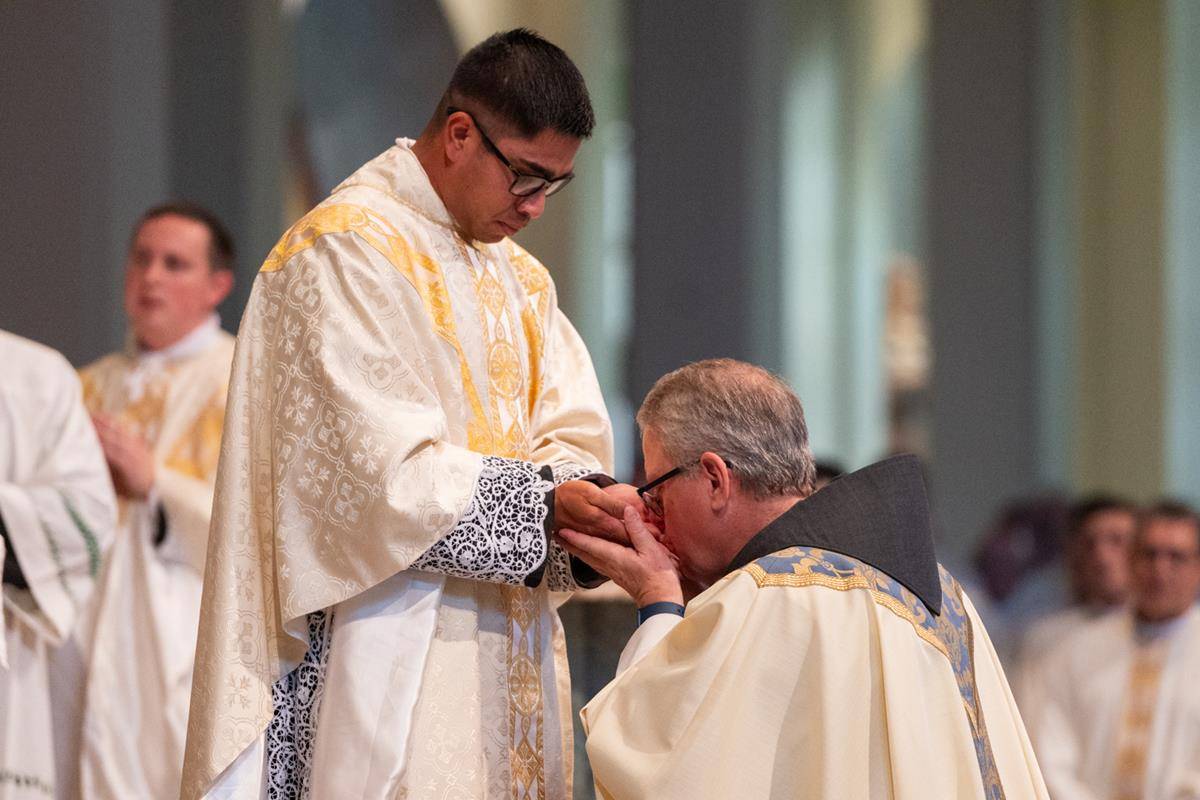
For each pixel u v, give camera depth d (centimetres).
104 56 1541
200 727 586
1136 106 2531
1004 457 2344
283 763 602
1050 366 2392
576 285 2550
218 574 597
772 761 555
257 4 1795
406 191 633
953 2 2386
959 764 571
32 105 1531
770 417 615
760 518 611
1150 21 2523
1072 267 2491
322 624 607
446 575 615
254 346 609
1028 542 1703
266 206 1802
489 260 662
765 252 1778
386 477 575
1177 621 1298
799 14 3253
